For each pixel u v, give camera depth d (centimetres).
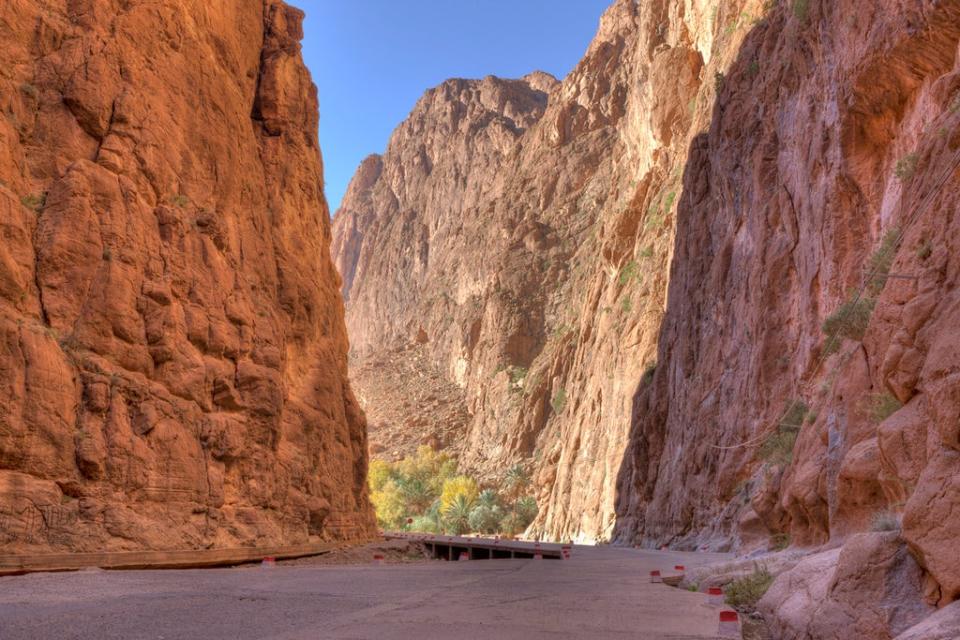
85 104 2125
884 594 699
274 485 2516
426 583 1570
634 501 5988
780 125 3788
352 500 3288
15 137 1944
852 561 757
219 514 2203
